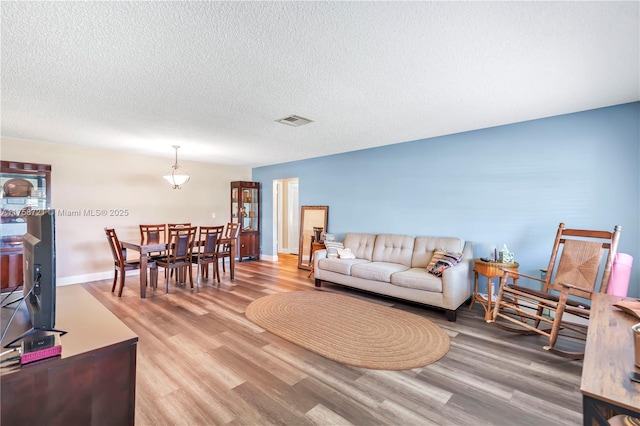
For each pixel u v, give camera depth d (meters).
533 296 2.88
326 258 4.86
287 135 4.32
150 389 2.08
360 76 2.44
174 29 1.79
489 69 2.32
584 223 3.32
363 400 1.99
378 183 5.16
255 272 6.01
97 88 2.64
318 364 2.44
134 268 4.52
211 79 2.48
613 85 2.62
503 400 1.99
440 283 3.47
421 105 3.11
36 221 1.28
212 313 3.57
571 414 1.85
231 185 7.27
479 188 4.06
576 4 1.58
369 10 1.63
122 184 5.53
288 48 2.02
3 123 3.67
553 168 3.50
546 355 2.61
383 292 4.00
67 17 1.66
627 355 1.18
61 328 1.33
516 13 1.66
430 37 1.89
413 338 2.93
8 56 2.09
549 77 2.46
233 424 1.75
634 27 1.77
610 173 3.18
